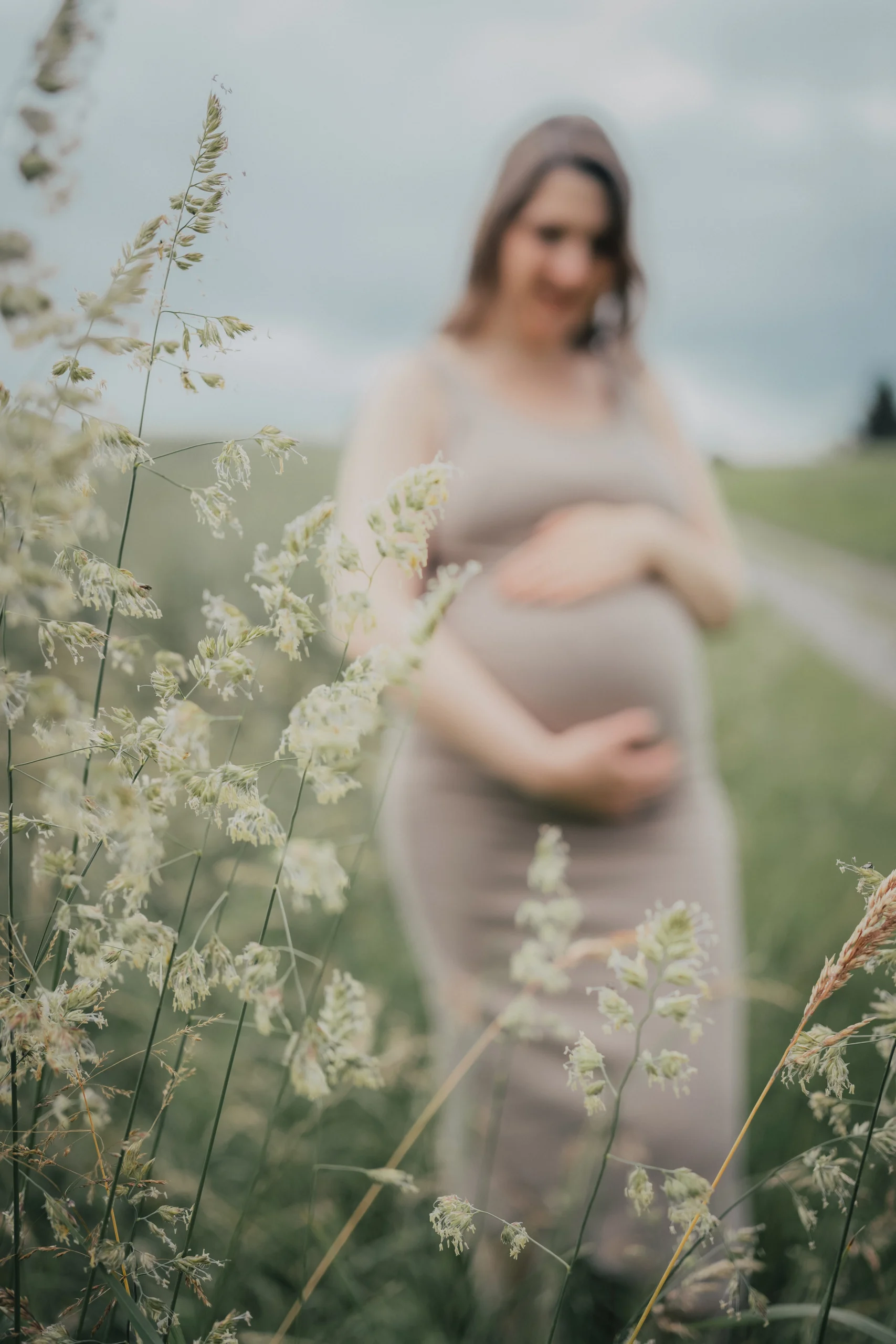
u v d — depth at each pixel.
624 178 1.99
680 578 2.00
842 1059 0.66
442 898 1.84
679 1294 0.87
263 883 1.07
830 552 20.94
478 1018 1.78
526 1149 1.72
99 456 0.52
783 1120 1.98
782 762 5.98
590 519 1.92
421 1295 1.59
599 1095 0.67
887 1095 0.78
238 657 0.62
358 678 0.63
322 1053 0.63
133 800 0.52
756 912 3.24
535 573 1.86
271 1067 2.08
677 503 2.15
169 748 0.60
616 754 1.64
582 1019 1.72
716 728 6.72
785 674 9.10
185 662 0.63
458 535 1.94
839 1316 0.84
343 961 2.60
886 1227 0.96
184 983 0.62
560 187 1.91
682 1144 1.66
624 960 0.67
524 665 1.86
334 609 0.64
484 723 1.64
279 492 6.59
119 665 0.58
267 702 2.79
